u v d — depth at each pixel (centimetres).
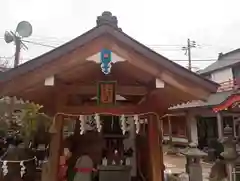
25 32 729
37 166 796
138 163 745
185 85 436
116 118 802
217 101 1648
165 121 2298
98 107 521
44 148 935
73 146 768
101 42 405
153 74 428
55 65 407
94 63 453
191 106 1730
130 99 654
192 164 784
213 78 2148
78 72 480
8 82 403
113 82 481
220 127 1459
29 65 397
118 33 404
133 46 409
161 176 518
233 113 1470
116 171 593
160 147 552
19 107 1326
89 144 770
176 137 2053
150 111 521
